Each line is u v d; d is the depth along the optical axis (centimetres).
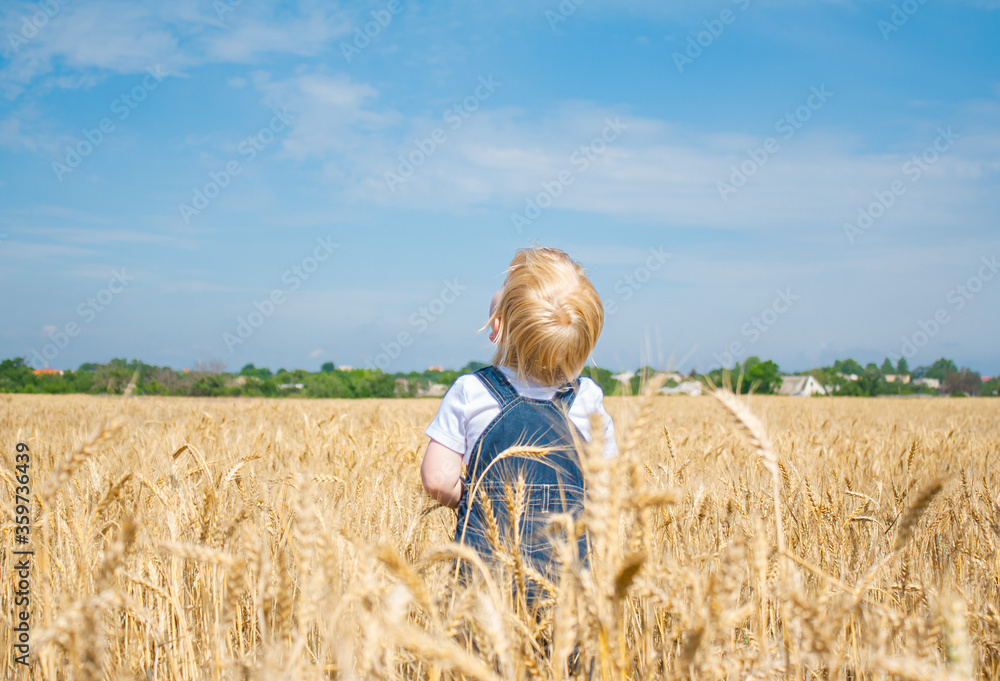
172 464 357
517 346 258
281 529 279
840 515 346
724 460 530
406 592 113
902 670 109
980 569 291
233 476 312
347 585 171
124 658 209
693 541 281
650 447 555
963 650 113
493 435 253
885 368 7231
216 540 232
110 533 258
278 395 4391
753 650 159
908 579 253
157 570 240
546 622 179
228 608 158
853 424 1013
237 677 182
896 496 374
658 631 221
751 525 227
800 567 275
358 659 164
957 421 1733
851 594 175
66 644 146
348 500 362
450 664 112
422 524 295
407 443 594
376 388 5150
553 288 259
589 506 124
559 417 254
